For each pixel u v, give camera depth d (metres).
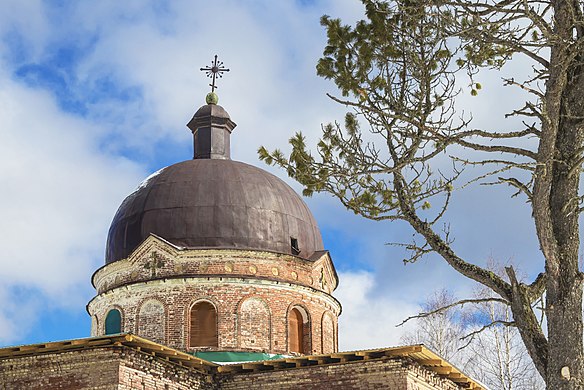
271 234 37.06
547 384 15.96
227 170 38.53
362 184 19.48
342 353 27.75
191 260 35.69
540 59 16.75
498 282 17.33
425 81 18.61
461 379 30.19
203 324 34.84
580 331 15.98
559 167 16.67
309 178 19.14
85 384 26.16
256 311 35.19
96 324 36.75
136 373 26.62
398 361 27.48
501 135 16.91
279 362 28.80
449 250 18.11
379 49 19.14
